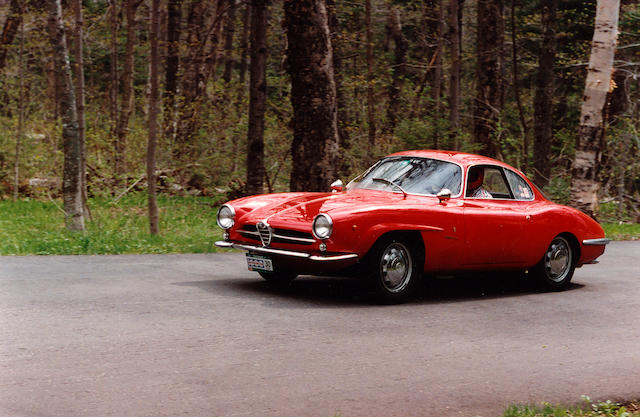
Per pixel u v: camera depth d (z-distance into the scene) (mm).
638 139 20062
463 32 32812
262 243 7570
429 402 4480
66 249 10406
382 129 21938
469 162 8438
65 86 13086
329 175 13781
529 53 29109
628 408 4711
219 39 26844
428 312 7266
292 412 4137
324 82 13672
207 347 5363
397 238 7480
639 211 21234
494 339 6258
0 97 21812
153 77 12984
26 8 22219
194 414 4000
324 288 8281
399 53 29547
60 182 20891
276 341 5672
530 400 4664
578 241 9188
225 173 21797
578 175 14414
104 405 4055
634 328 7039
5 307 6289
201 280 8297
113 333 5602
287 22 13695
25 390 4219
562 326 6980
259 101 17797
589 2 27266
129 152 20609
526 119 28312
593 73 14219
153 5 12898
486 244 8125
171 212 18016
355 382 4773
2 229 13438
